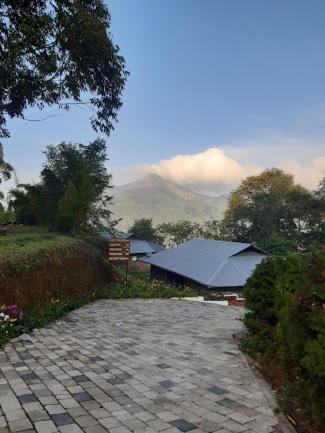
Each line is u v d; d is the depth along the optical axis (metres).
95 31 12.82
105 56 13.84
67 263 13.32
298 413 4.12
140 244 54.28
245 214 58.09
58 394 4.81
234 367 5.98
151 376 5.54
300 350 4.10
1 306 8.50
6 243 11.48
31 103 14.41
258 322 6.89
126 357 6.57
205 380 5.37
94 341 7.82
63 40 12.96
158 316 11.51
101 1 13.68
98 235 22.53
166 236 67.81
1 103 14.47
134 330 9.22
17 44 12.06
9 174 24.16
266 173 61.94
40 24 12.11
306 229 58.03
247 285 7.06
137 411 4.33
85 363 6.18
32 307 10.01
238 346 7.24
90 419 4.11
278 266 6.41
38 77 13.84
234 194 63.16
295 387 4.27
